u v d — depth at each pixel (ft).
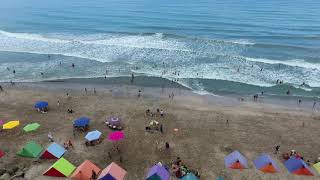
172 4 403.95
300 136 108.78
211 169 91.04
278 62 178.70
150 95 144.46
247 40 223.71
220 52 197.26
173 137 106.42
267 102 139.03
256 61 180.14
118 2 427.33
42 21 300.61
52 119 118.01
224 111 127.75
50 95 142.61
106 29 259.39
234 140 105.50
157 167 86.17
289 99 142.10
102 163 92.89
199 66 175.32
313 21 288.30
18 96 140.87
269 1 432.66
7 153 96.02
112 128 111.24
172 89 151.43
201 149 100.17
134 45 210.79
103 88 152.66
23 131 108.78
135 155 96.78
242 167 90.63
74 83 159.02
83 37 235.40
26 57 195.11
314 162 94.27
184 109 128.67
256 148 101.24
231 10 351.46
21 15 336.70
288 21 288.71
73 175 85.87
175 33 243.19
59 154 94.27
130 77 164.35
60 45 216.74
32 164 91.20
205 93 147.23
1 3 445.37
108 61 184.85
